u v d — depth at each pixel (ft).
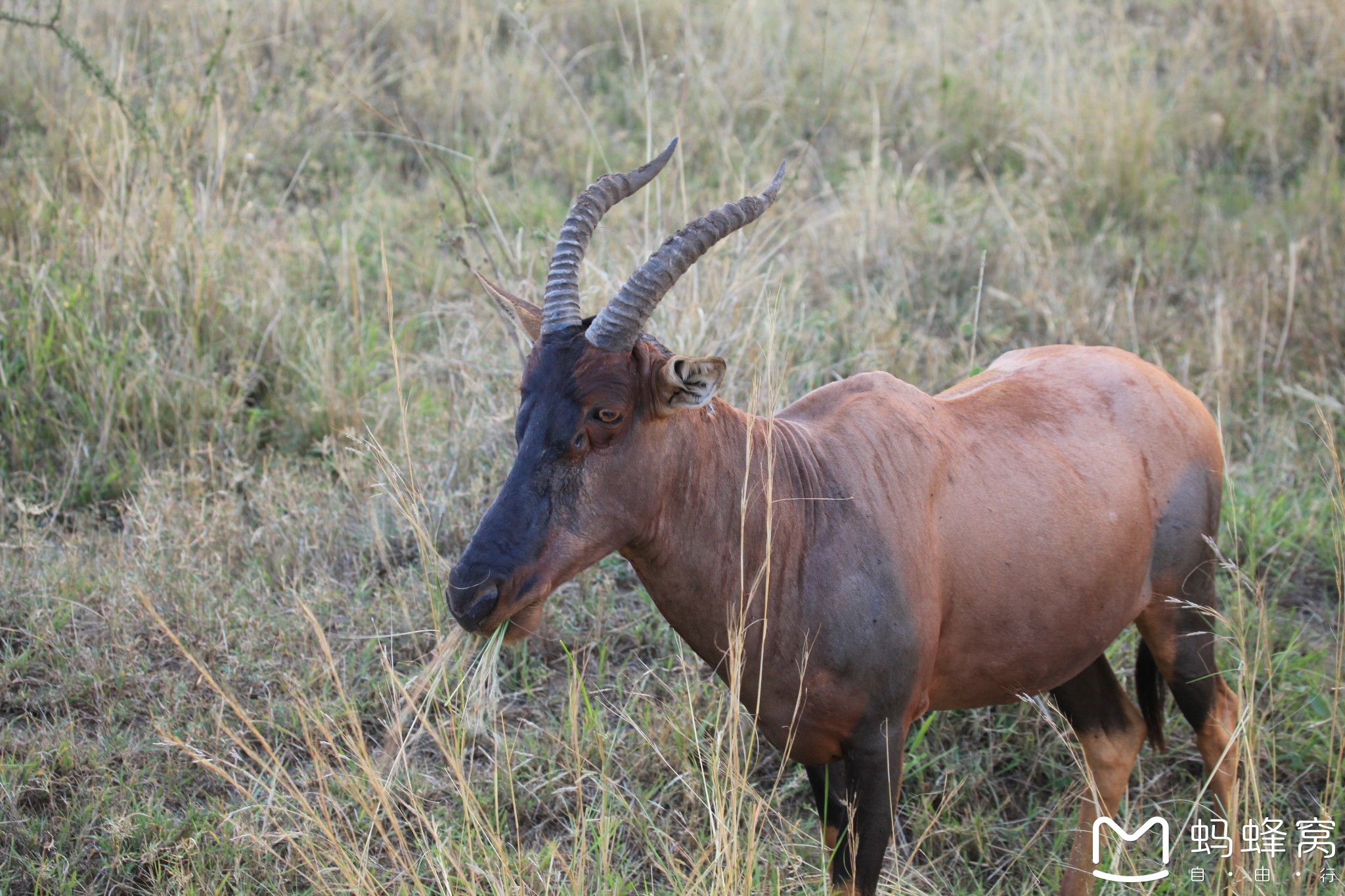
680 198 52.01
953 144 63.87
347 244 49.16
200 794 29.76
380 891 26.81
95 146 50.39
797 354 44.19
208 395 42.22
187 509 37.32
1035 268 51.06
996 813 31.30
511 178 59.31
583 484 22.88
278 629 33.73
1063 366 29.35
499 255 49.08
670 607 25.07
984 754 32.50
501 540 22.45
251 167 55.93
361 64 67.15
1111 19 75.20
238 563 36.86
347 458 39.86
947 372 45.83
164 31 61.31
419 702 31.73
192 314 44.50
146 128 47.21
